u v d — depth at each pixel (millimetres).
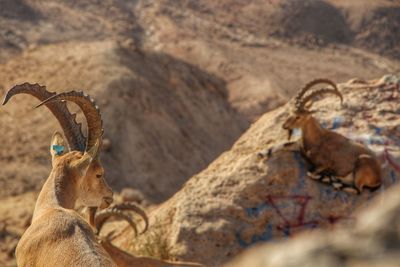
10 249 56562
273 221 29594
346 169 29969
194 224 29656
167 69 151250
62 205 16172
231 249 29109
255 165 30859
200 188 31062
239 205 29953
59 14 198500
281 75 194375
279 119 33625
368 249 2211
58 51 144250
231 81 184875
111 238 33531
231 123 152875
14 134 106250
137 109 123188
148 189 106375
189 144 128375
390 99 33344
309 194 29891
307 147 30422
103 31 198625
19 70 137500
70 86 127062
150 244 29719
